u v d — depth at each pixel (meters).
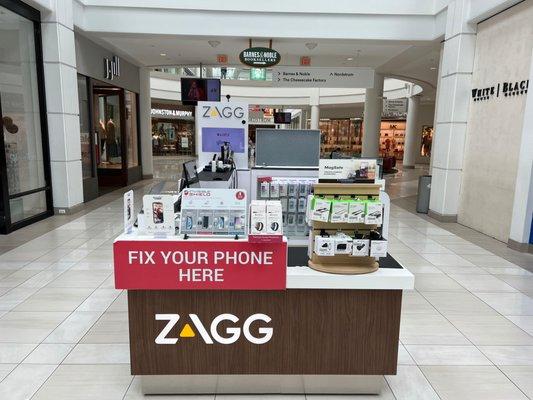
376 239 2.09
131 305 2.13
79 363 2.55
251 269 2.08
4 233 5.59
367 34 7.43
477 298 3.71
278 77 9.51
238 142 5.64
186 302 2.14
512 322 3.24
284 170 4.35
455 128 6.64
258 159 4.52
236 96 21.19
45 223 6.26
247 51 7.71
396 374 2.41
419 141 22.92
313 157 4.52
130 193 2.26
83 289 3.73
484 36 6.12
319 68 9.45
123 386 2.33
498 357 2.72
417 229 6.41
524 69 5.21
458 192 6.86
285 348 2.21
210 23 7.37
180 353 2.19
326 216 2.09
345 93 19.56
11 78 5.69
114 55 9.69
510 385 2.41
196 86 10.48
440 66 7.32
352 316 2.19
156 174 14.13
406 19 7.39
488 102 6.02
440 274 4.35
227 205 2.14
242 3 7.28
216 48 9.70
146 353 2.18
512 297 3.75
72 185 6.93
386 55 10.02
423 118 22.66
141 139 12.12
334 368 2.24
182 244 2.05
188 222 2.12
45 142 6.56
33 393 2.25
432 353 2.76
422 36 7.45
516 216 5.27
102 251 4.88
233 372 2.23
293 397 2.26
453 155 6.73
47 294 3.62
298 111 30.47
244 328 2.18
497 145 5.80
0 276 4.04
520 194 5.20
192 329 2.17
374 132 12.73
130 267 2.06
